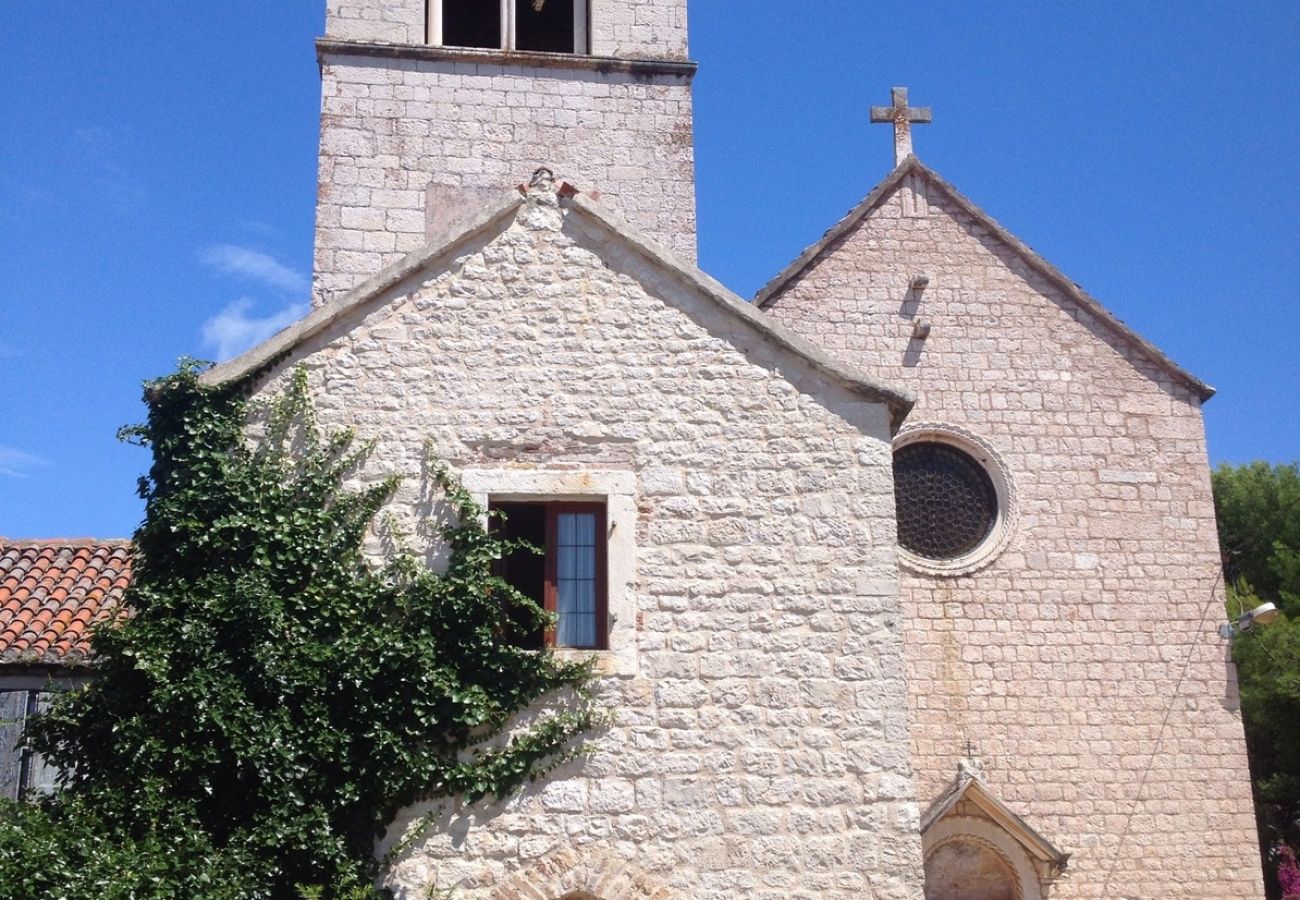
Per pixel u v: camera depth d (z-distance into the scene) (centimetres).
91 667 1252
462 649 1211
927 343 1992
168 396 1251
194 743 1149
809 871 1201
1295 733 2823
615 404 1314
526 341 1324
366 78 1789
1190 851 1808
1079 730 1845
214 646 1180
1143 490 1958
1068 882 1781
